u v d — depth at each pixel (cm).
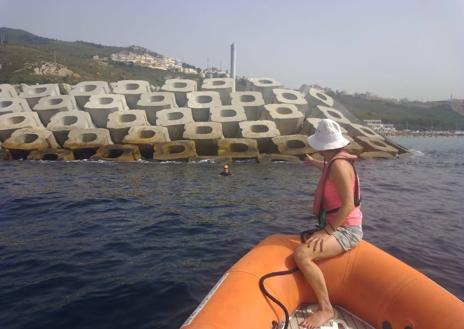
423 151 3844
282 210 1106
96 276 621
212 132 2367
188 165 2108
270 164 2175
